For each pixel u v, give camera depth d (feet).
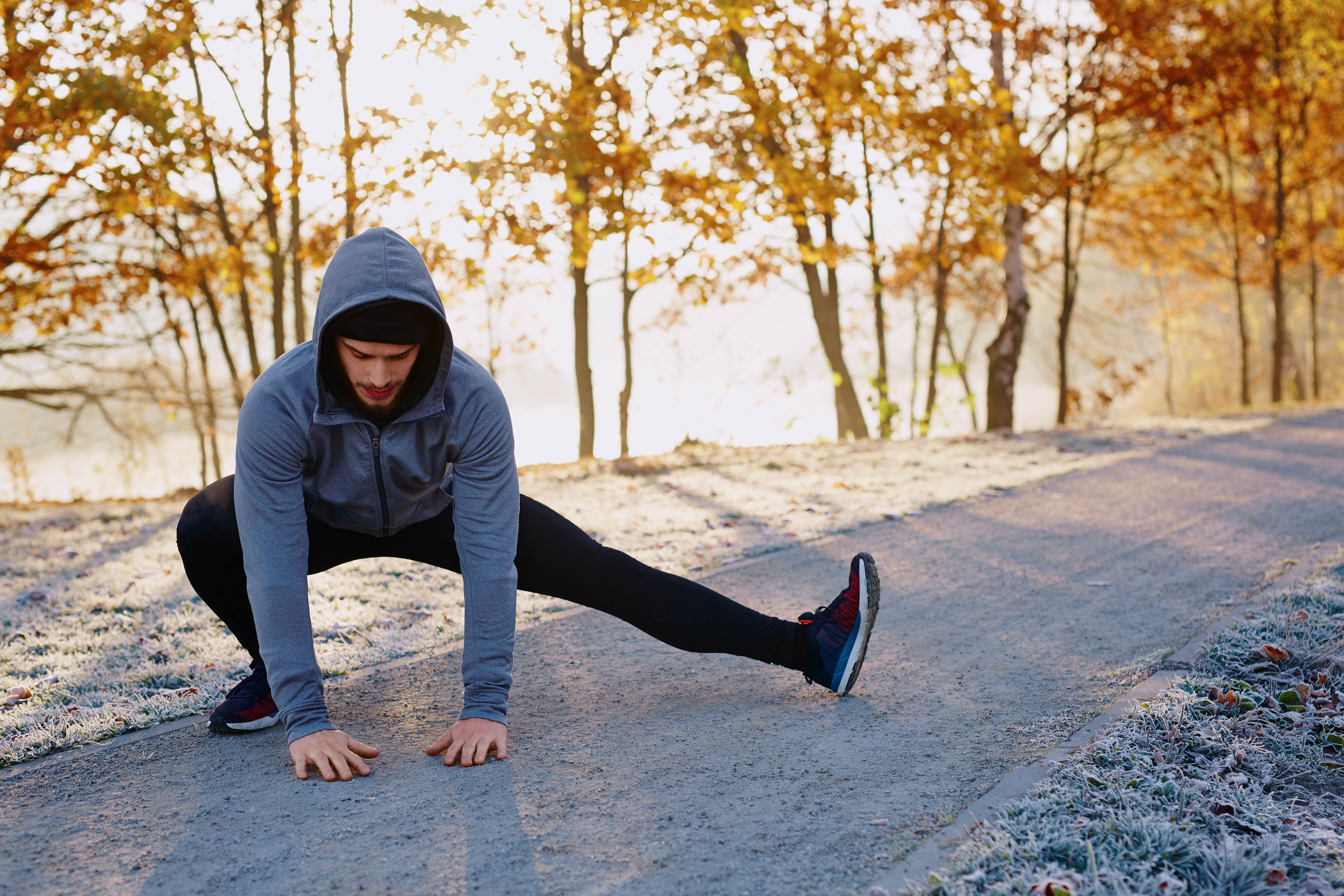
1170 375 101.09
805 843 6.13
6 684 9.85
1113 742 7.34
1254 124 55.57
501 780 7.28
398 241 6.77
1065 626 11.16
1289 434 32.45
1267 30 49.93
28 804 6.98
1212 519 17.48
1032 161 39.52
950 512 19.40
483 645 7.85
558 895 5.59
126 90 26.04
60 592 14.21
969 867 5.58
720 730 8.22
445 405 7.23
